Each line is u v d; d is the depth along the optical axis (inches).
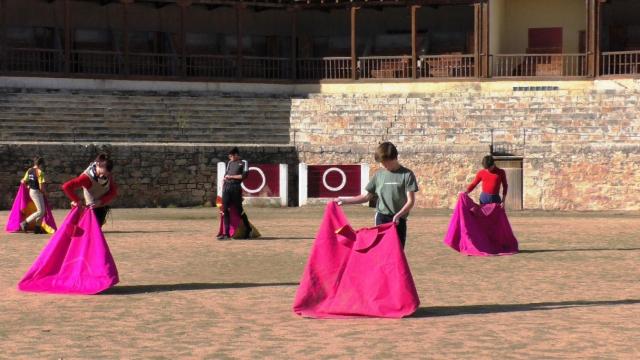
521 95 1809.8
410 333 482.6
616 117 1726.1
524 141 1664.6
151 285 671.1
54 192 1581.0
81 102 1841.8
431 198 1635.1
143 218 1387.8
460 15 2181.3
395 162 575.5
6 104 1793.8
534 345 450.0
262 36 2242.9
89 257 637.3
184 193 1664.6
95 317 536.7
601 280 700.7
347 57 2087.8
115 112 1847.9
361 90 2066.9
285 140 1877.5
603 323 511.2
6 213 1475.1
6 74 1923.0
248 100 1910.7
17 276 718.5
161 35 2172.7
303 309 539.8
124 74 2001.7
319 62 2194.9
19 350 445.4
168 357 428.1
